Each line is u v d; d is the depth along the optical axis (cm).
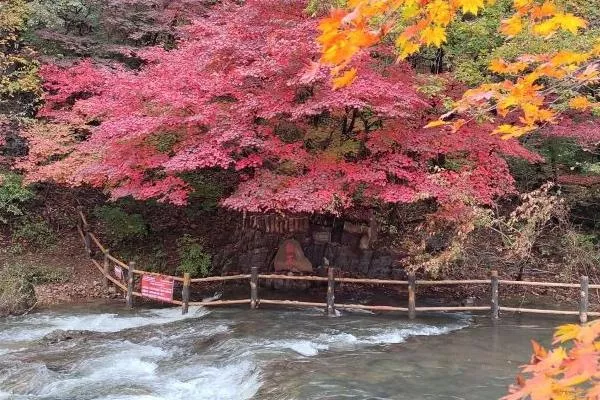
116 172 948
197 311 1059
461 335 870
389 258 1218
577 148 1270
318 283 1220
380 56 995
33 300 1112
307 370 676
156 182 1001
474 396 596
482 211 962
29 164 1181
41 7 1382
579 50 842
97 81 1287
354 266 1228
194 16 1439
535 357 208
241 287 1228
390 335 862
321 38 220
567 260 1237
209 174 1292
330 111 966
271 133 933
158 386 680
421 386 626
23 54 1404
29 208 1474
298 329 891
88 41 1441
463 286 1196
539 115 333
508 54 927
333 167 923
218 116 900
